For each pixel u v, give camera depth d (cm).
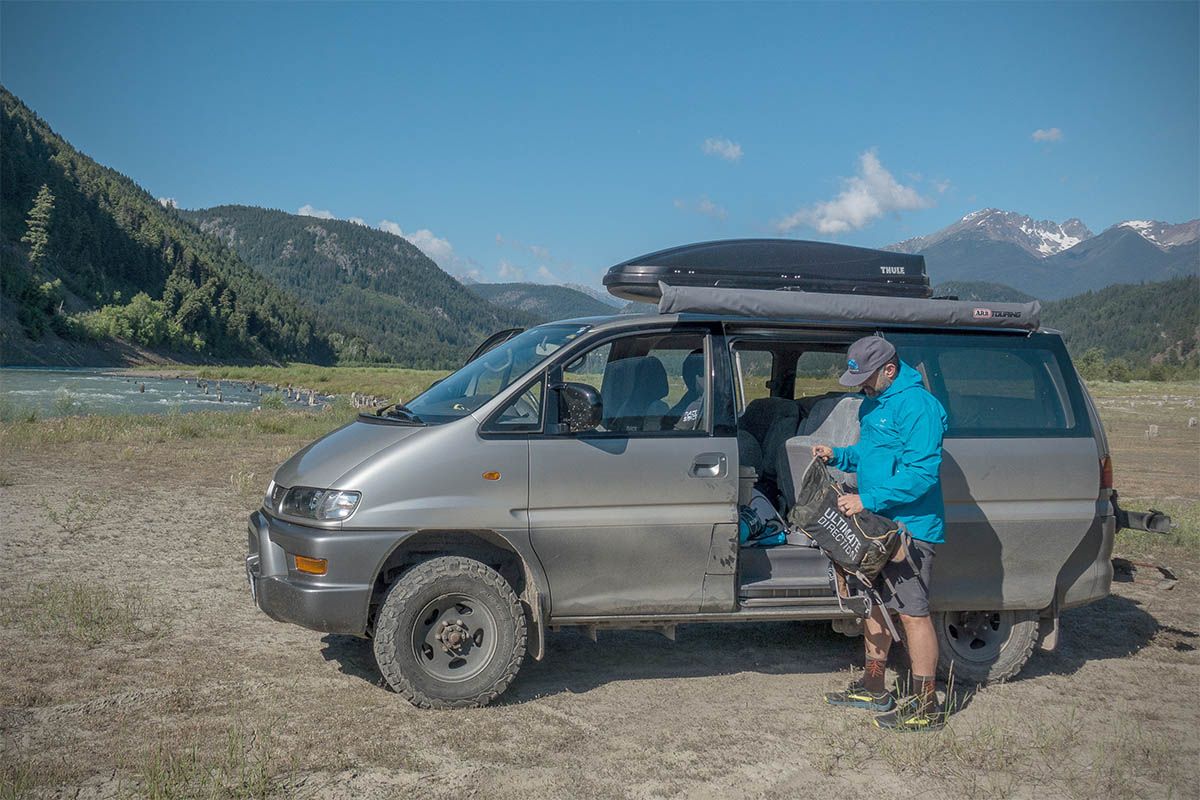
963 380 512
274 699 441
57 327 13912
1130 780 389
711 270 522
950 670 506
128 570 684
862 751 412
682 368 483
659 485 457
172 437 1725
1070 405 525
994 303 519
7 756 362
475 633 445
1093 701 498
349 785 351
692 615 467
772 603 476
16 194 18825
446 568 435
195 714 418
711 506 464
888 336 508
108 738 385
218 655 505
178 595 623
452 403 476
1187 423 3534
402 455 438
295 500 447
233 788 339
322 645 530
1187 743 435
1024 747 425
